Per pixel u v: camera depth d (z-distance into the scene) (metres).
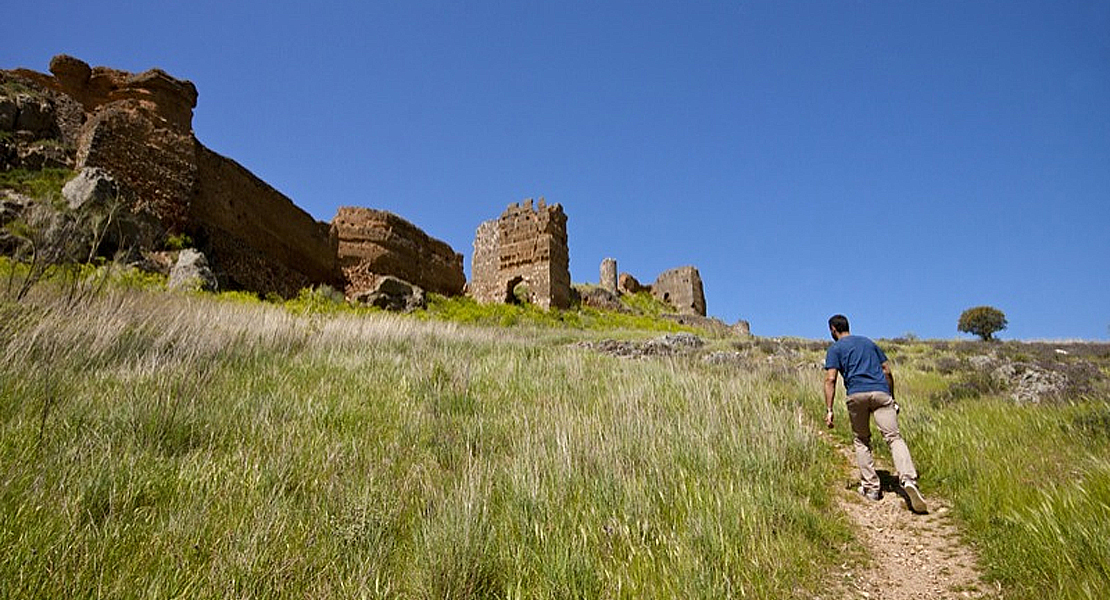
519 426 5.86
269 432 4.81
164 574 2.62
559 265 38.25
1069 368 10.84
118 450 3.94
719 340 23.09
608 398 7.75
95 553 2.67
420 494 4.00
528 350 13.33
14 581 2.40
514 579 3.03
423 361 9.89
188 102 23.42
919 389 9.99
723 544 3.49
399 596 2.84
